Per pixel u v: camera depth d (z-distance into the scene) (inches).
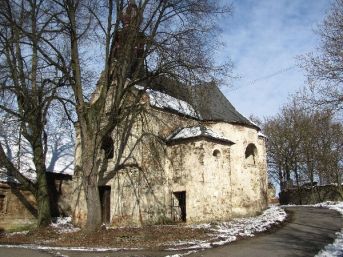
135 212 895.1
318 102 850.1
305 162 1749.5
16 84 868.0
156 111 962.1
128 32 792.3
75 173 1029.2
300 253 518.3
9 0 810.2
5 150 1096.8
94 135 782.5
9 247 624.7
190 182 928.3
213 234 721.0
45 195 945.5
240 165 1043.3
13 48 880.3
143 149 922.1
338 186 1450.5
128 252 555.5
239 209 1010.1
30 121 911.0
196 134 936.9
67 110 860.6
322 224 789.2
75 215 992.9
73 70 812.6
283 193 1692.9
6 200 1009.5
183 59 773.3
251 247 565.9
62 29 800.9
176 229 779.4
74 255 526.0
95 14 807.1
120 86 800.3
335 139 1603.1
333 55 836.6
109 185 950.4
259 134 1179.3
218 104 1083.3
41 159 960.9
